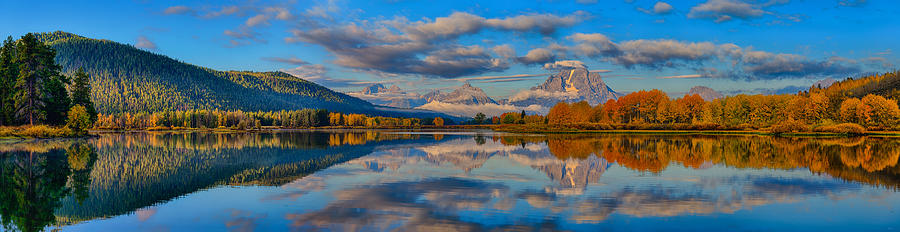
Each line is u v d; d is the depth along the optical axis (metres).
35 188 25.03
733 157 41.12
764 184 25.53
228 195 22.61
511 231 16.27
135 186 25.59
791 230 16.33
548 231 16.28
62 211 19.30
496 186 25.25
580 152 47.59
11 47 79.00
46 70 78.81
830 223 17.19
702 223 17.20
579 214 18.59
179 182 27.05
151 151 52.69
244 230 16.39
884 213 18.61
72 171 32.72
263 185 25.78
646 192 23.19
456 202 20.94
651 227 16.70
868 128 91.69
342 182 26.92
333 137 99.94
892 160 38.12
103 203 20.84
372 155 46.09
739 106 134.38
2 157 42.50
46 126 74.06
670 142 65.50
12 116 74.12
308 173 31.31
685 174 29.70
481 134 112.50
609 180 27.22
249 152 51.22
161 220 17.77
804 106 119.12
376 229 16.52
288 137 100.81
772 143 62.53
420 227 16.78
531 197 22.03
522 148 54.72
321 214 18.61
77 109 83.88
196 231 16.30
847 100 109.06
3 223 17.39
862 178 27.72
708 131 105.56
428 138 90.19
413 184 26.11
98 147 59.41
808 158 39.94
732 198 21.58
